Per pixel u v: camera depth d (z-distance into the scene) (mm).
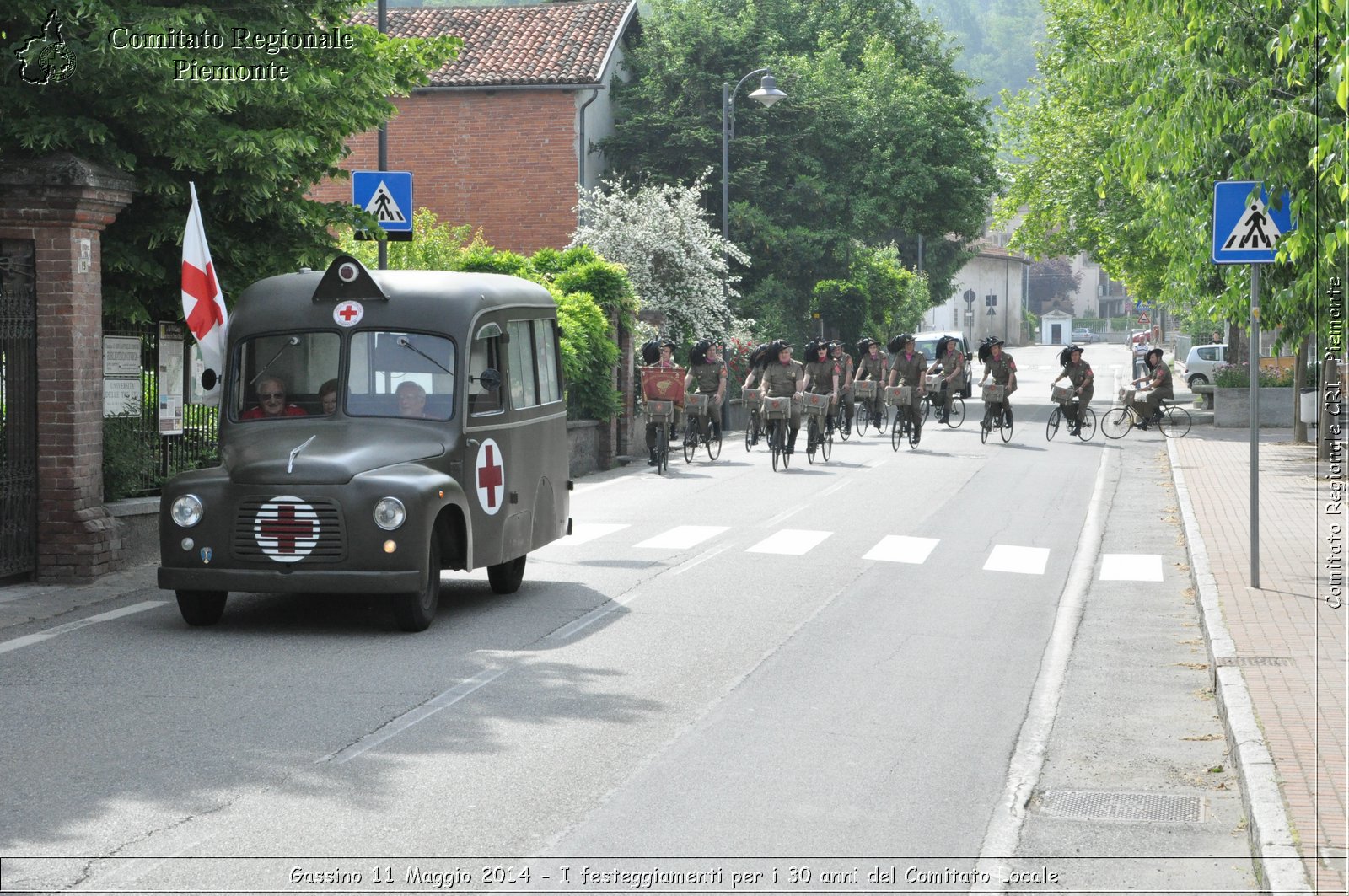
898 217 61500
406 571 13477
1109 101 50531
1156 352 42844
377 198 21281
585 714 10664
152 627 13906
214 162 17516
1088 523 23203
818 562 18734
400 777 8969
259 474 13469
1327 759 8883
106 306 17953
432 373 14883
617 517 23703
